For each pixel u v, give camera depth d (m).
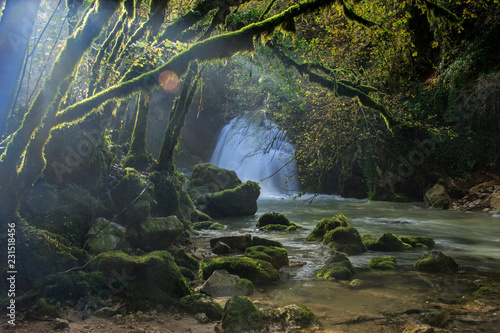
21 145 3.90
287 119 14.21
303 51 11.55
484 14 16.53
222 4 5.76
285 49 8.11
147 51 5.80
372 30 10.47
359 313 4.22
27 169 4.03
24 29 3.62
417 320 3.99
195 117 25.52
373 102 7.73
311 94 12.77
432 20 8.59
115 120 9.91
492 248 8.14
